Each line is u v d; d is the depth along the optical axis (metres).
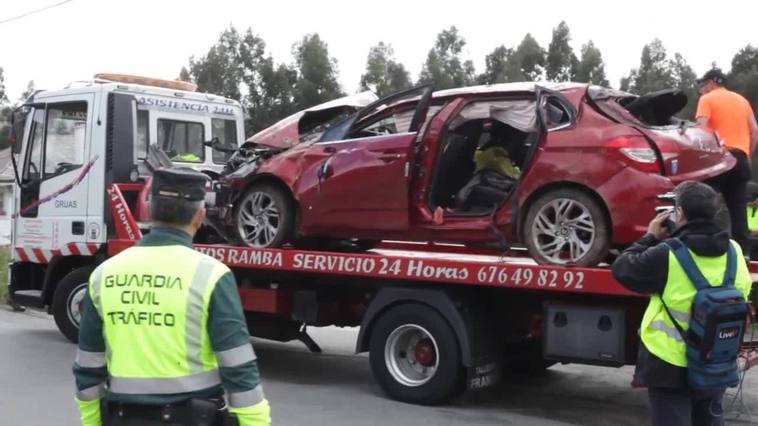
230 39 31.98
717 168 6.43
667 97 6.46
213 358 2.92
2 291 13.38
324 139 7.71
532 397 7.54
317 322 8.10
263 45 31.97
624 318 6.16
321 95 30.67
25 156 9.89
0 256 16.75
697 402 4.43
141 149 9.48
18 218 10.02
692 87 28.66
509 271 6.37
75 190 9.41
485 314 6.93
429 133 7.10
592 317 6.28
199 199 3.05
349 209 7.36
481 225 6.79
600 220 6.14
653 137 6.09
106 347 2.98
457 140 7.19
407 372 7.11
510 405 7.19
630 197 5.98
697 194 4.18
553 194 6.35
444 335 6.76
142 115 9.48
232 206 8.05
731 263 4.18
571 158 6.24
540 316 6.80
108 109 9.16
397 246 8.58
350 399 7.20
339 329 11.70
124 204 8.74
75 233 9.41
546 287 6.20
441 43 30.47
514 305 6.97
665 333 4.14
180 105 9.82
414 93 7.28
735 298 4.07
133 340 2.89
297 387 7.74
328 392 7.51
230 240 8.47
